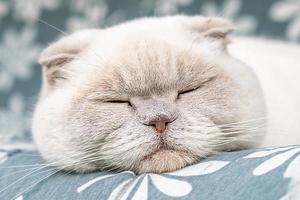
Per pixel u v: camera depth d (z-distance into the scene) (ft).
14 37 2.58
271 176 0.92
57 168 1.24
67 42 1.35
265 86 1.57
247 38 1.96
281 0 2.36
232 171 0.99
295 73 1.74
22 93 2.53
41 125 1.28
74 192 1.09
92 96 1.20
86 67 1.27
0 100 2.55
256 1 2.39
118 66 1.19
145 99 1.18
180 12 2.43
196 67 1.22
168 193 0.98
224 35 1.38
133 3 2.50
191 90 1.21
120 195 1.03
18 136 1.80
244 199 0.90
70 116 1.21
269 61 1.73
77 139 1.20
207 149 1.17
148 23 1.40
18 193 1.17
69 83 1.30
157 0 2.47
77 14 2.56
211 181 0.98
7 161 1.35
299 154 0.95
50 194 1.12
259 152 1.05
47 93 1.37
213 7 2.41
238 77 1.30
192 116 1.18
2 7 2.62
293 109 1.60
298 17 2.34
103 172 1.19
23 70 2.56
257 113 1.30
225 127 1.23
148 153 1.15
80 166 1.22
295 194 0.87
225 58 1.34
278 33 2.35
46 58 1.32
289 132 1.50
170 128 1.15
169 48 1.23
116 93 1.18
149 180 1.06
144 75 1.17
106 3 2.54
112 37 1.32
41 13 2.59
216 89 1.23
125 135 1.15
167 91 1.18
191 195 0.96
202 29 1.37
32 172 1.25
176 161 1.14
